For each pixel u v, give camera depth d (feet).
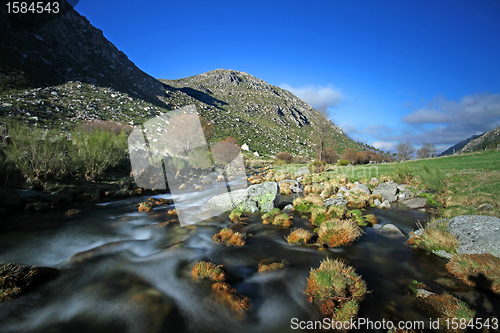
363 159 177.78
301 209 36.11
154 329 10.31
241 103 552.82
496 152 110.22
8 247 18.04
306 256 19.49
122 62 304.91
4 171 31.45
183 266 16.19
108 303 11.78
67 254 17.54
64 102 134.51
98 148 44.80
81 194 36.24
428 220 31.14
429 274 16.75
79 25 288.10
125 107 162.30
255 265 17.60
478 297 13.74
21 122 81.20
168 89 350.23
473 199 33.35
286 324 11.26
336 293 13.11
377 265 18.19
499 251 16.53
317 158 159.12
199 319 11.11
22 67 157.58
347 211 33.19
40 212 28.27
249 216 31.55
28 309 11.27
